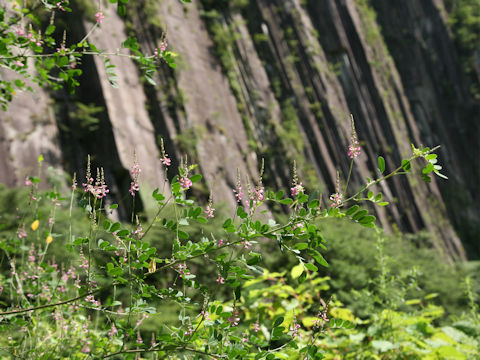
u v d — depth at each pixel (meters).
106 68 2.12
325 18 24.31
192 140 13.88
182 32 16.30
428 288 7.70
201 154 14.01
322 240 1.69
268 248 6.47
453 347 3.16
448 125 31.02
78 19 12.04
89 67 12.01
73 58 2.13
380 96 25.16
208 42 17.53
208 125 15.13
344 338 3.26
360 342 3.39
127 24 13.95
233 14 19.39
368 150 23.03
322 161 19.91
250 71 18.77
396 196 23.03
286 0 22.52
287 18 22.17
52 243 3.64
